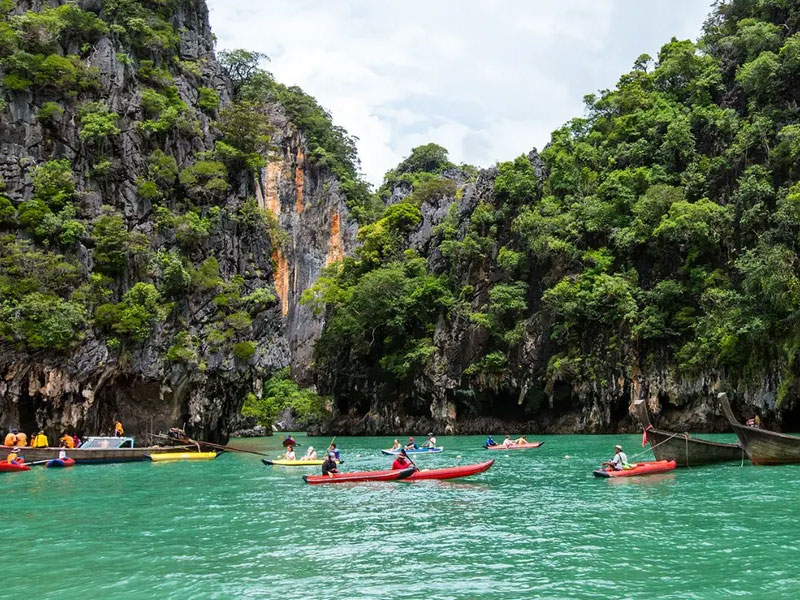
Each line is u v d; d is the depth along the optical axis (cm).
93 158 4922
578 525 1886
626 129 7538
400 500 2411
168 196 5259
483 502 2328
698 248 6234
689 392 5969
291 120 11631
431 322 8025
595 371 6512
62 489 2802
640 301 6450
